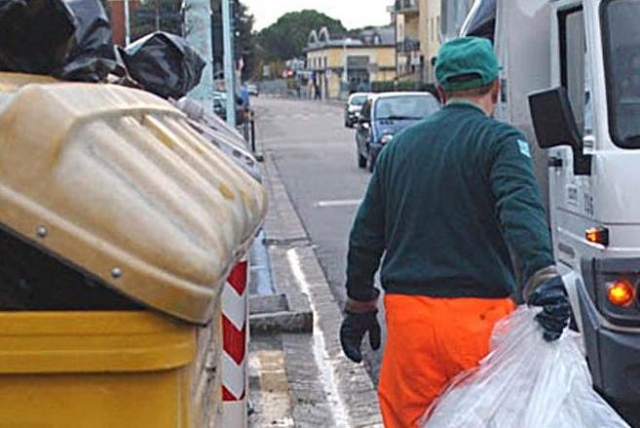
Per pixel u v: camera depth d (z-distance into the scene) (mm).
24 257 2527
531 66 6816
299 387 7324
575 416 3740
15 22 2965
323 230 16062
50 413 2377
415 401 4020
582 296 5719
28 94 2387
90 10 3395
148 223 2369
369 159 25734
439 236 4012
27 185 2350
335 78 113938
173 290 2336
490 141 3977
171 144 2896
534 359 3773
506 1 6828
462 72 4113
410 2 81062
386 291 4160
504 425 3748
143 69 5109
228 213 2717
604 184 5504
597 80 5633
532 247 3746
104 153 2449
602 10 5691
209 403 3113
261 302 9461
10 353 2354
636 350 5422
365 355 8031
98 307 2520
